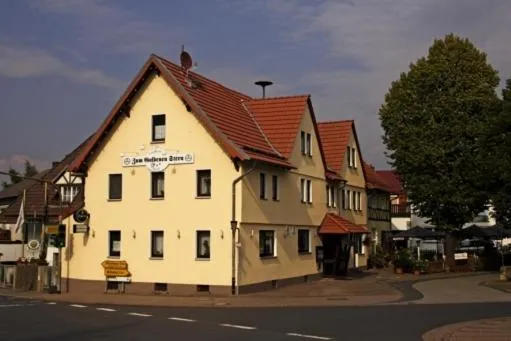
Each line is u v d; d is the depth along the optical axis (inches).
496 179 1537.9
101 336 620.4
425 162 1830.7
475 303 978.7
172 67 1236.5
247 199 1157.7
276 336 623.8
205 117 1159.0
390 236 2263.8
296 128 1347.2
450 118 1813.5
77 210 1256.8
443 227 1873.8
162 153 1200.8
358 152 1878.7
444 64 1830.7
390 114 1905.8
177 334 637.3
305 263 1401.3
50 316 818.8
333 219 1508.4
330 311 876.6
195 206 1163.3
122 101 1222.3
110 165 1248.2
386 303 986.7
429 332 654.5
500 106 1549.0
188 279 1154.7
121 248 1222.3
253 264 1176.2
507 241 2849.4
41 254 1579.7
